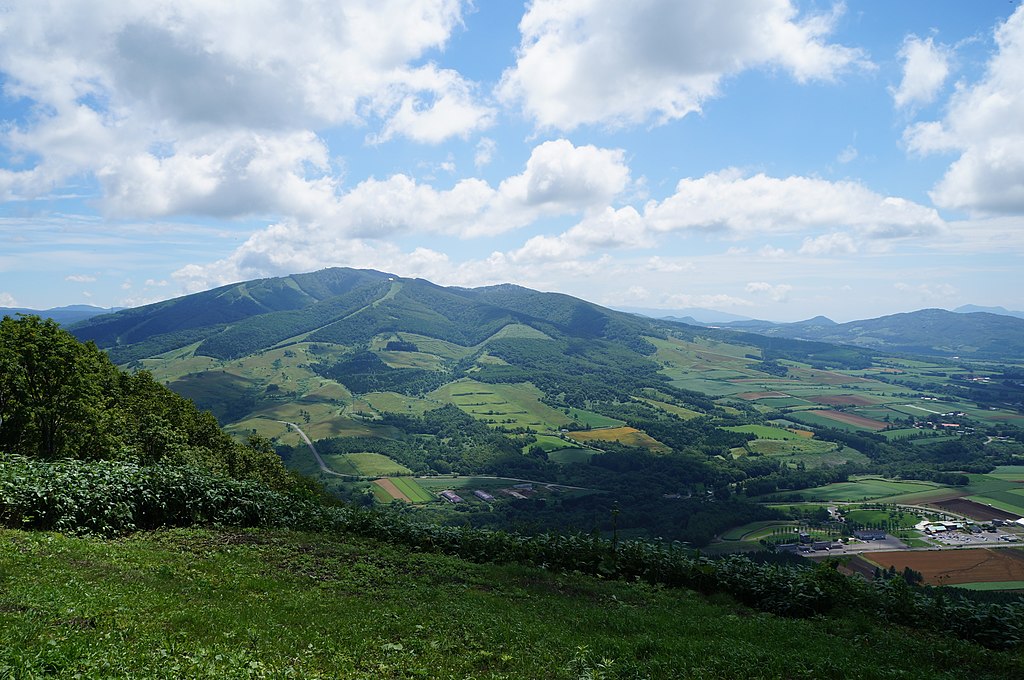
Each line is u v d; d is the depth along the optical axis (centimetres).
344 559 1655
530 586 1611
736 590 1603
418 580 1541
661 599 1548
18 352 3075
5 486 1436
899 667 1070
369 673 811
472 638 1052
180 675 676
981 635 1295
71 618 832
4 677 597
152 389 5825
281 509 2030
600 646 1058
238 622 953
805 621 1378
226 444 5644
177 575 1248
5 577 995
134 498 1681
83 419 3306
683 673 947
